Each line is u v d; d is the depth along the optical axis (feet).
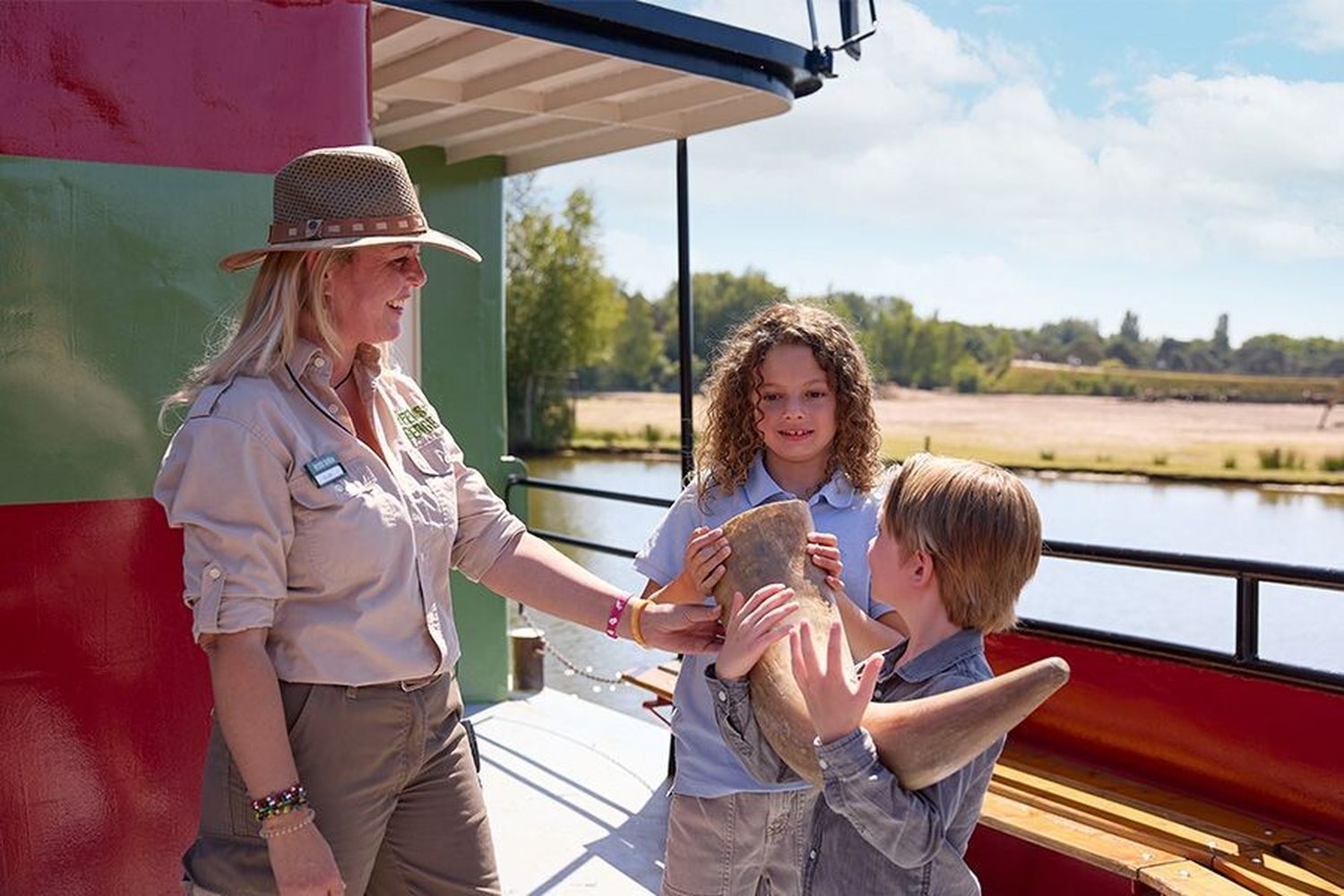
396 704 7.61
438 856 8.01
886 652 7.41
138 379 10.17
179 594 10.33
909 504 6.76
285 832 7.10
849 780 5.83
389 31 13.82
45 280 9.85
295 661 7.38
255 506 7.09
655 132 17.07
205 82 10.34
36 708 9.81
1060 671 5.50
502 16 12.81
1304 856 10.06
